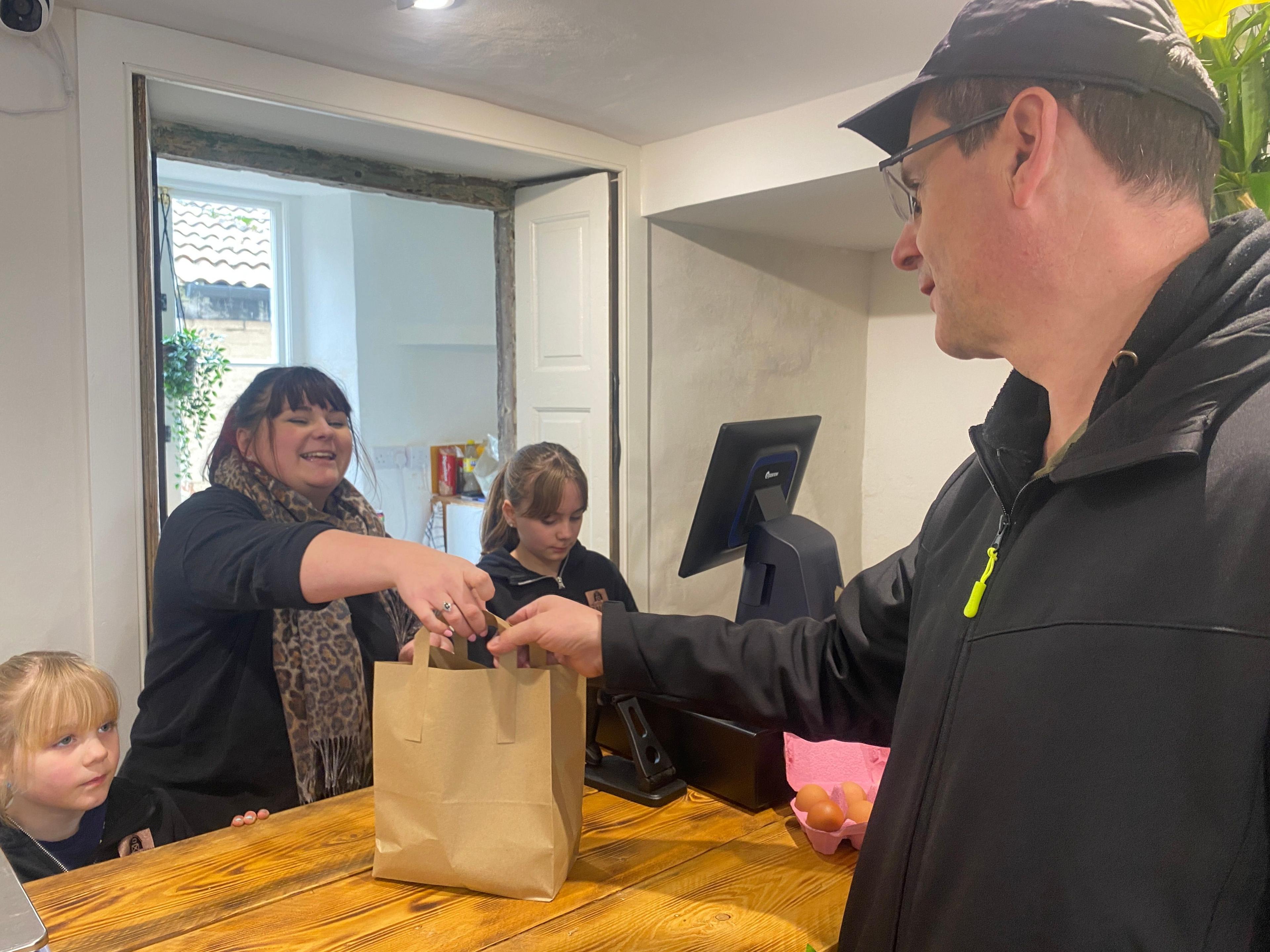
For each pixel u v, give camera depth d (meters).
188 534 1.42
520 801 0.96
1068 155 0.62
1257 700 0.51
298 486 1.60
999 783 0.61
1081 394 0.69
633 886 1.00
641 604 3.04
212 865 1.03
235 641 1.48
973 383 3.47
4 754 1.31
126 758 1.62
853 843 1.09
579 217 2.93
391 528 4.39
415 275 4.35
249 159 2.43
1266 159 0.80
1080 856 0.56
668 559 3.13
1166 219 0.63
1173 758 0.54
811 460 3.61
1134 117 0.61
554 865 0.96
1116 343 0.65
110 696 1.40
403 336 4.34
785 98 2.45
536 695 0.96
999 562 0.70
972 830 0.63
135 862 1.04
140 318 1.96
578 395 3.01
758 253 3.33
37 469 1.85
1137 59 0.60
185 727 1.46
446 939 0.88
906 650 0.94
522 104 2.52
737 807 1.22
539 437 3.15
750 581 1.87
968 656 0.68
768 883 1.01
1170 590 0.56
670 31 2.00
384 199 4.21
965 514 0.84
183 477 4.00
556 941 0.88
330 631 1.55
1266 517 0.53
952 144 0.68
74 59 1.83
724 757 1.23
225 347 4.28
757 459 1.80
